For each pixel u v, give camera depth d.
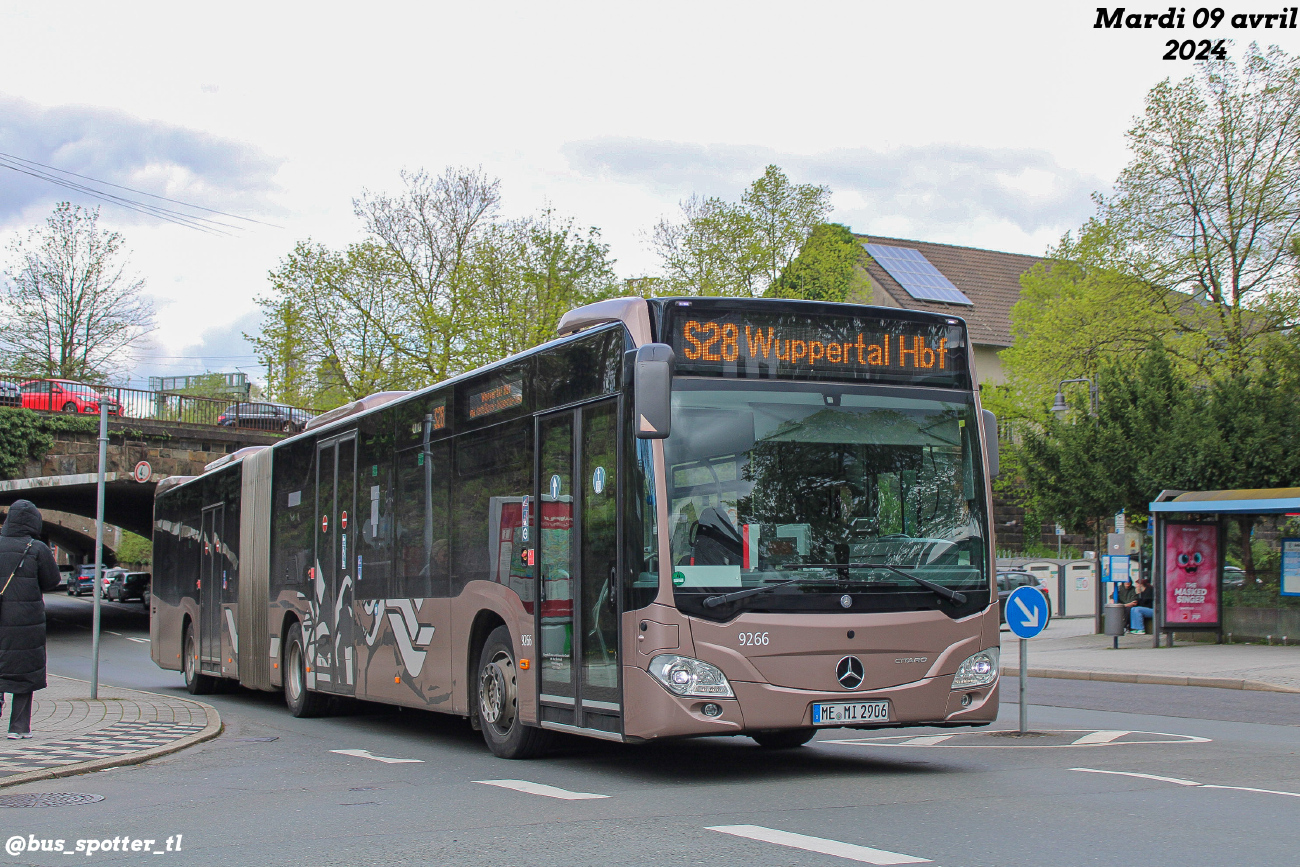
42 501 49.09
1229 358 33.28
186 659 20.94
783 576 8.45
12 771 9.48
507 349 46.84
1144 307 35.75
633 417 8.60
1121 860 5.66
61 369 61.34
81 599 74.44
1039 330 39.00
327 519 14.65
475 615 10.74
